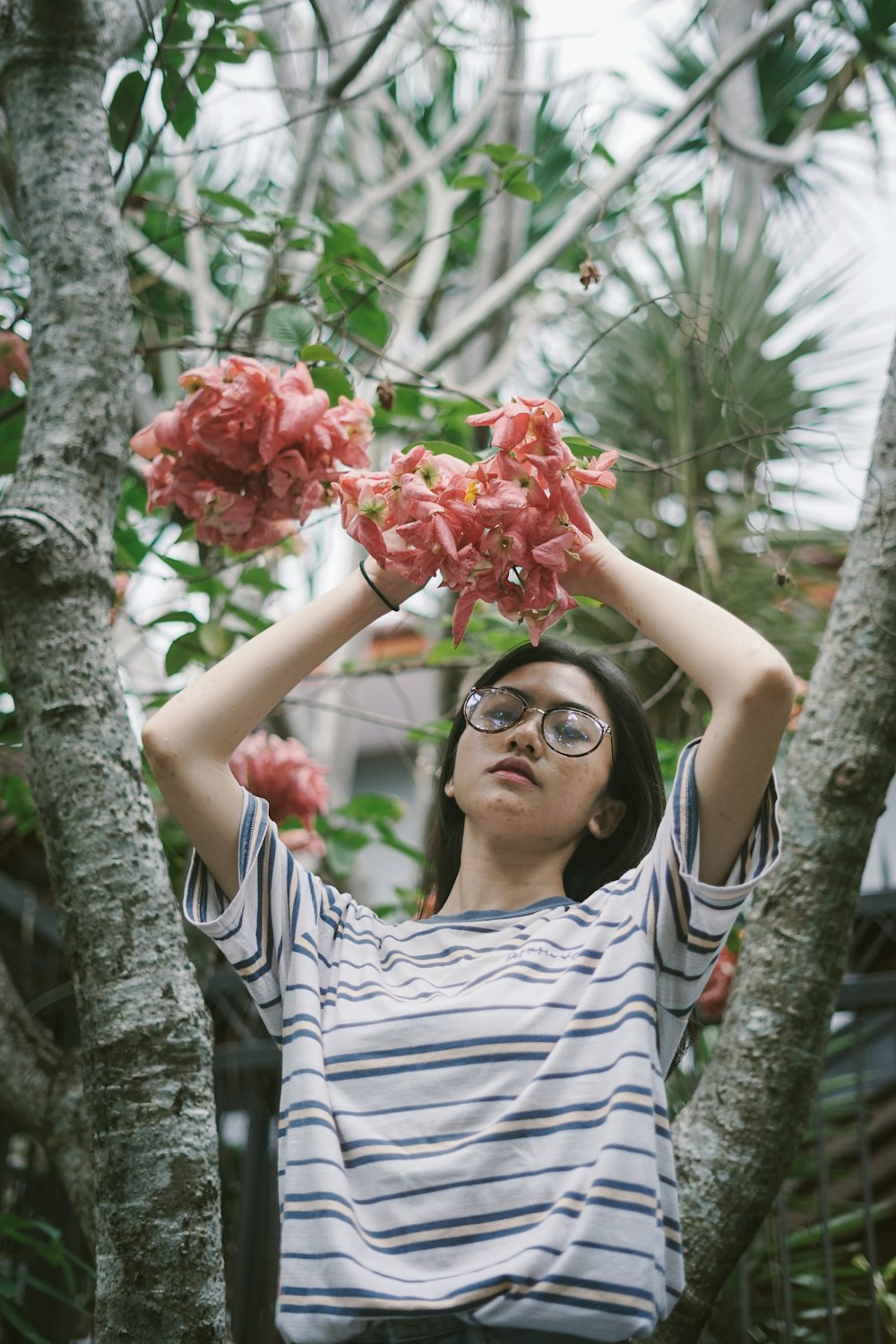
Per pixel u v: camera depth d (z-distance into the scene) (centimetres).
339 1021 128
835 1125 329
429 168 399
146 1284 133
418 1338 114
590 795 147
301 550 295
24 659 157
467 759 149
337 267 239
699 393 438
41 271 182
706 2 464
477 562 128
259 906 137
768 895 169
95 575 163
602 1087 118
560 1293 109
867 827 170
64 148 188
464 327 340
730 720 127
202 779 138
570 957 131
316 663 145
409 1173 116
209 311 350
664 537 425
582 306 446
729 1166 158
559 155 466
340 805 359
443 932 140
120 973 143
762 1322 277
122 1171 137
